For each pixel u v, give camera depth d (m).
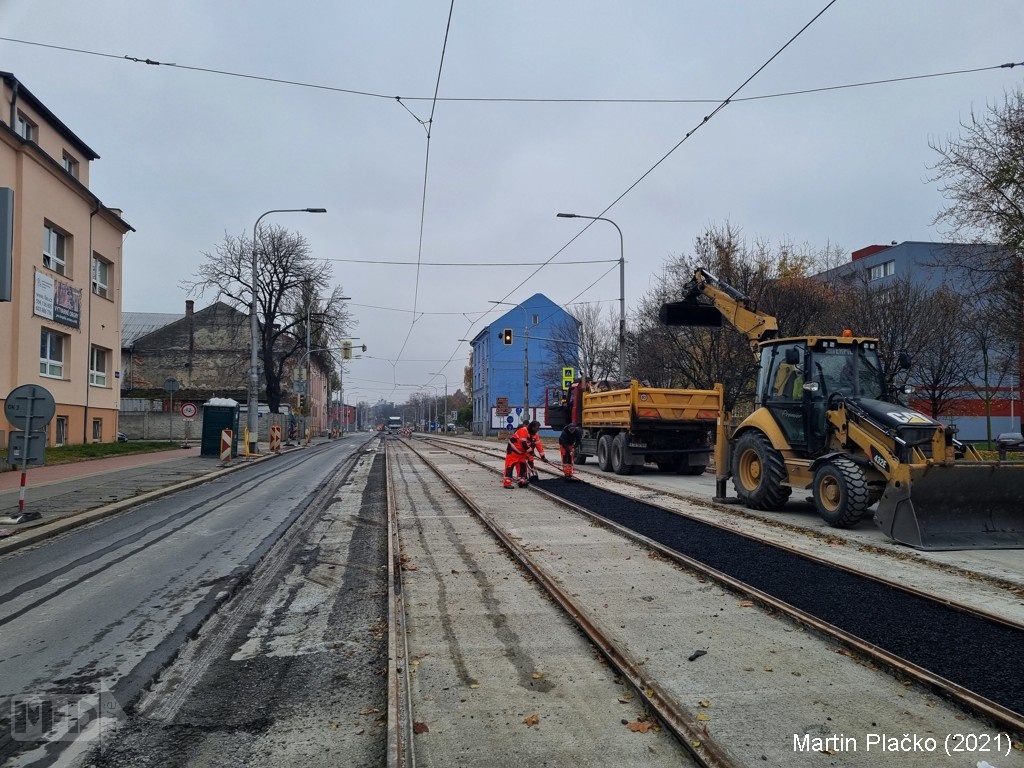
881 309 23.73
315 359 69.19
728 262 25.94
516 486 16.56
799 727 4.12
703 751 3.77
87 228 27.33
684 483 17.42
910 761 3.74
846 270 35.09
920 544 8.91
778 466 12.16
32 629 6.21
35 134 24.58
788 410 12.23
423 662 5.29
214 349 59.34
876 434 10.27
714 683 4.77
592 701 4.57
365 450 37.91
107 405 29.59
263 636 6.03
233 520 12.15
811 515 11.99
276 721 4.40
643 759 3.81
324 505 14.05
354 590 7.50
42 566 8.67
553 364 48.00
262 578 8.05
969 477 9.17
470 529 10.96
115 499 14.06
